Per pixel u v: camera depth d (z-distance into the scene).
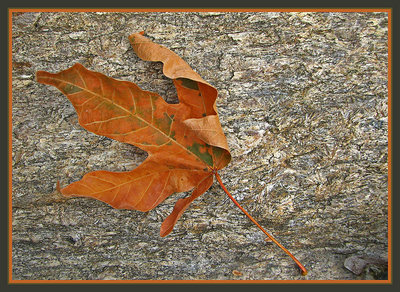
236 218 0.26
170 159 0.23
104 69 0.25
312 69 0.25
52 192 0.26
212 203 0.26
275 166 0.25
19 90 0.25
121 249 0.26
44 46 0.25
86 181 0.23
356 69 0.25
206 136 0.22
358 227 0.26
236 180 0.25
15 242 0.26
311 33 0.25
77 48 0.25
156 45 0.23
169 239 0.26
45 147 0.25
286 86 0.25
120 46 0.25
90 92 0.22
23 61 0.25
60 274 0.26
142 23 0.25
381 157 0.25
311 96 0.25
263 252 0.26
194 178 0.24
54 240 0.26
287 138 0.25
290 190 0.25
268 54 0.25
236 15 0.25
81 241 0.26
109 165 0.25
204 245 0.26
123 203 0.23
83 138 0.25
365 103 0.25
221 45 0.25
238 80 0.25
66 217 0.26
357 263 0.25
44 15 0.25
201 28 0.25
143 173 0.23
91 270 0.26
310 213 0.26
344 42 0.25
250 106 0.25
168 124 0.23
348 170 0.25
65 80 0.21
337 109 0.25
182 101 0.23
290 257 0.26
